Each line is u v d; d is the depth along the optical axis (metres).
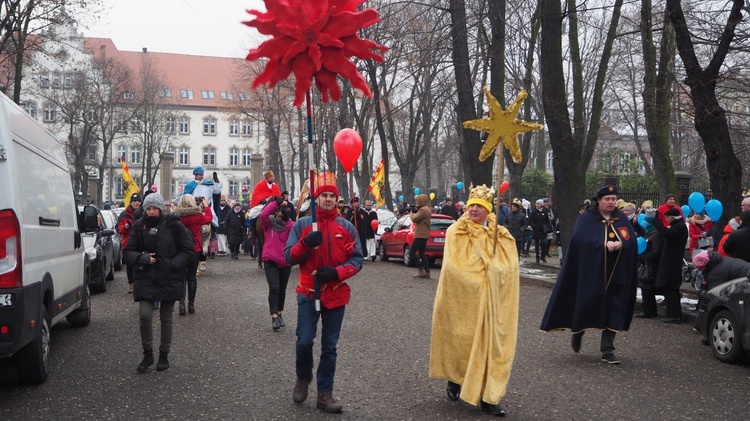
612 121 48.97
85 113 60.06
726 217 14.03
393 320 11.18
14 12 26.16
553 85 17.53
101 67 62.59
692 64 13.93
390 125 42.25
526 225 24.38
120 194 86.75
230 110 69.06
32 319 6.71
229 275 18.14
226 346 9.08
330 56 5.69
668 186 20.44
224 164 95.25
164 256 7.69
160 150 74.94
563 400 6.64
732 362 8.45
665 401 6.65
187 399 6.64
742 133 23.50
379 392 6.90
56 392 6.90
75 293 9.40
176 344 9.22
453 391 6.58
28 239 6.73
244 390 6.96
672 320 11.48
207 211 17.97
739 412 6.33
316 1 5.70
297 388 6.46
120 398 6.68
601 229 8.52
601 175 32.75
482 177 20.92
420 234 17.80
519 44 29.27
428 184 56.69
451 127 51.09
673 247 11.41
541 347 9.19
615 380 7.44
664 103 18.36
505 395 6.80
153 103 70.12
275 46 5.69
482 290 6.21
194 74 96.50
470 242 6.41
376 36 27.61
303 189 9.93
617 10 20.27
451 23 21.23
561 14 17.44
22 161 6.96
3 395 6.80
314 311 6.28
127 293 14.49
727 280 9.30
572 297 8.62
